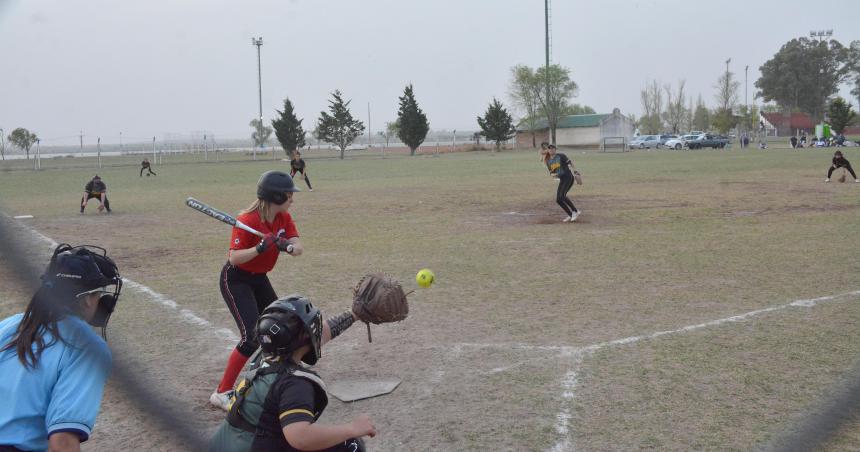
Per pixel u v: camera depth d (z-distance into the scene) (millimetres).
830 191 20594
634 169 33594
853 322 6914
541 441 4484
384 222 15883
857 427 4461
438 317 7488
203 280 9766
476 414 4949
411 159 58312
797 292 8219
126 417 5027
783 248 11203
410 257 11211
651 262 10281
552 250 11555
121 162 59062
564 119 87688
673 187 23172
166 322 7543
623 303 7898
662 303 7859
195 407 5184
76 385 2623
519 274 9656
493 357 6145
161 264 11055
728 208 16953
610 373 5656
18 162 57000
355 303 3250
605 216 15992
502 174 33312
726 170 31375
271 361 2939
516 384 5484
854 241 11727
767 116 97938
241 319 5125
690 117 110938
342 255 11508
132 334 7082
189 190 27016
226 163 56312
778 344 6277
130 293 8938
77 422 2580
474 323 7227
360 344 6605
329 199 21891
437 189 24969
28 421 2619
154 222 16688
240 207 19938
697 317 7242
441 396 5301
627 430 4598
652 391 5250
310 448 2775
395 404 5180
